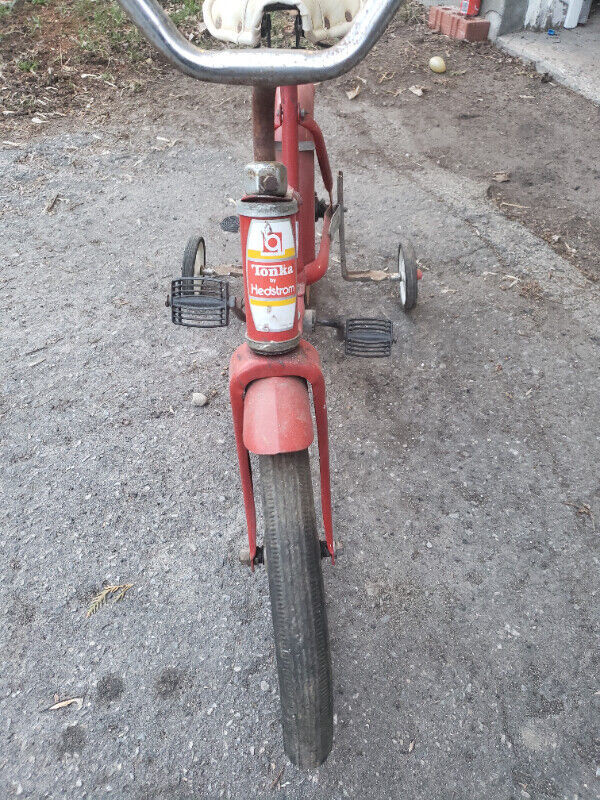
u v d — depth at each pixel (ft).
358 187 15.06
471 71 19.66
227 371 10.28
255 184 4.85
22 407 9.55
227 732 6.16
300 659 4.83
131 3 3.75
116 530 7.94
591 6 22.99
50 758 5.97
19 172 15.15
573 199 14.61
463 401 9.78
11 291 11.80
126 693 6.45
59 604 7.18
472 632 6.97
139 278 12.21
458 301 11.72
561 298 11.80
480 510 8.24
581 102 18.10
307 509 4.99
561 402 9.75
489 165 15.79
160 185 15.02
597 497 8.40
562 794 5.77
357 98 18.51
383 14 3.72
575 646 6.85
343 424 9.40
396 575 7.51
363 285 12.10
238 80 3.97
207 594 7.31
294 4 4.67
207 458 8.89
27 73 18.61
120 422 9.37
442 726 6.21
